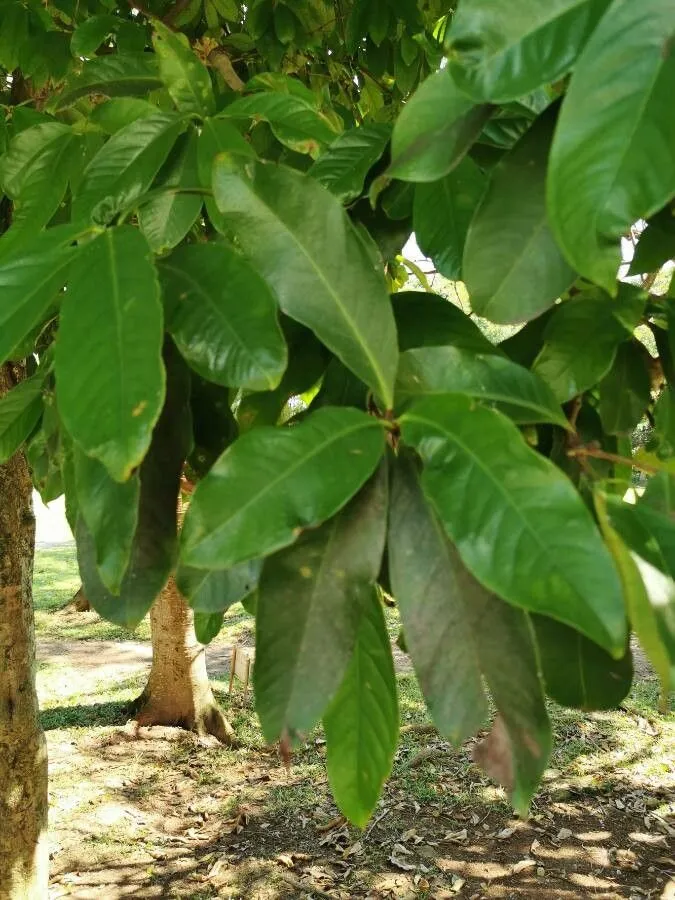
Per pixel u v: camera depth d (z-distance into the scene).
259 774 5.77
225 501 0.66
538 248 0.83
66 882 4.51
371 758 0.89
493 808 5.17
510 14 0.67
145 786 5.59
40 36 2.35
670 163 0.61
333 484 0.67
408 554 0.74
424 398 0.73
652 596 0.68
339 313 0.78
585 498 0.79
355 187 1.08
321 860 4.73
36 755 3.31
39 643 8.71
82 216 1.12
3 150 1.84
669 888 4.45
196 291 0.79
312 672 0.75
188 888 4.49
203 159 1.12
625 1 0.61
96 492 0.77
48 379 1.04
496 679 0.72
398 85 2.90
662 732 6.05
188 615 6.36
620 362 1.01
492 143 1.00
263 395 1.04
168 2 2.66
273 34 2.69
